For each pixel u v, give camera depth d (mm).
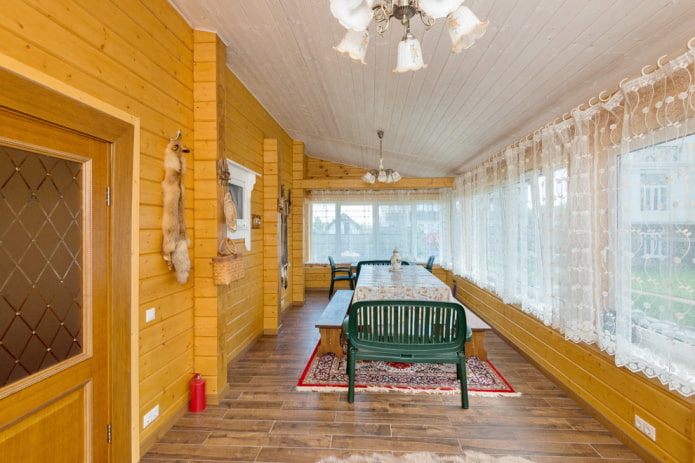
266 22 2385
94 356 1649
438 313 2541
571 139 2561
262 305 4293
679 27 1534
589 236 2293
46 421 1425
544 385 2846
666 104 1666
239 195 3568
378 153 5930
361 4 1066
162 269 2178
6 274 1267
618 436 2115
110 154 1733
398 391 2729
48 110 1366
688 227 1586
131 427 1856
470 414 2396
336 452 1992
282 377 3021
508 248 3596
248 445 2062
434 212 7328
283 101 4059
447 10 1017
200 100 2559
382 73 2824
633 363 1911
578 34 1775
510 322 3816
